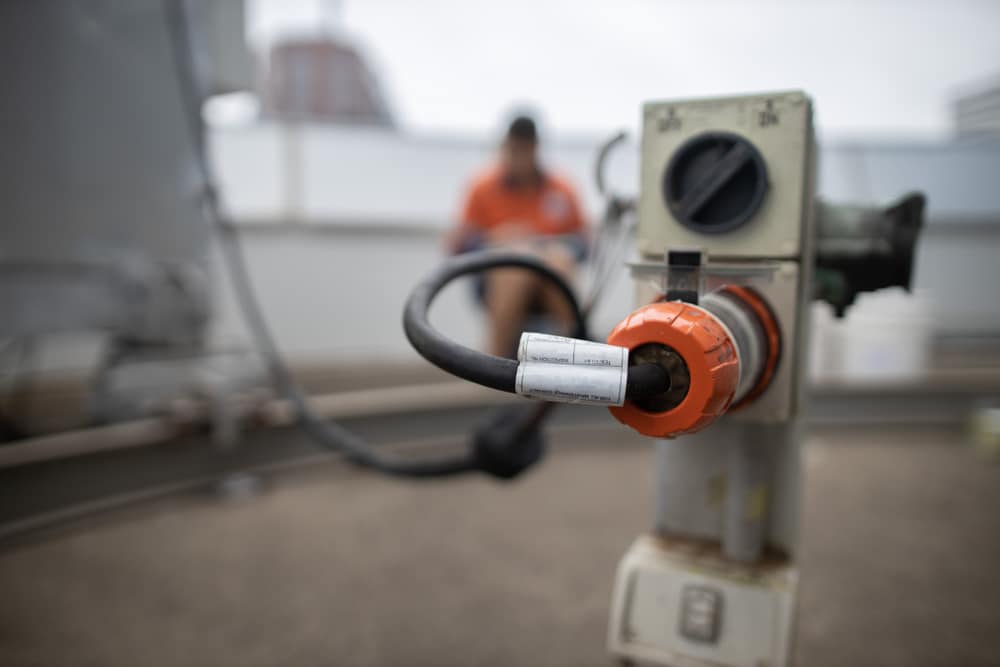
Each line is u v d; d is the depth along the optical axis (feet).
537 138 6.45
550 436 6.27
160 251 4.93
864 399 6.41
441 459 2.46
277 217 9.23
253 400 4.95
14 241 4.25
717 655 1.75
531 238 5.88
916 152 10.63
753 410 1.68
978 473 5.29
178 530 4.23
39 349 6.73
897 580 3.58
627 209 2.14
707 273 1.43
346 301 9.60
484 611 3.27
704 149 1.64
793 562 1.87
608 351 1.10
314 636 3.05
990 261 10.48
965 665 2.83
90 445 4.28
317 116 10.09
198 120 5.04
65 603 3.34
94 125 4.55
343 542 4.07
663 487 2.05
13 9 4.17
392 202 9.95
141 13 4.70
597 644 2.99
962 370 7.38
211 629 3.11
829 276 1.91
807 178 1.61
